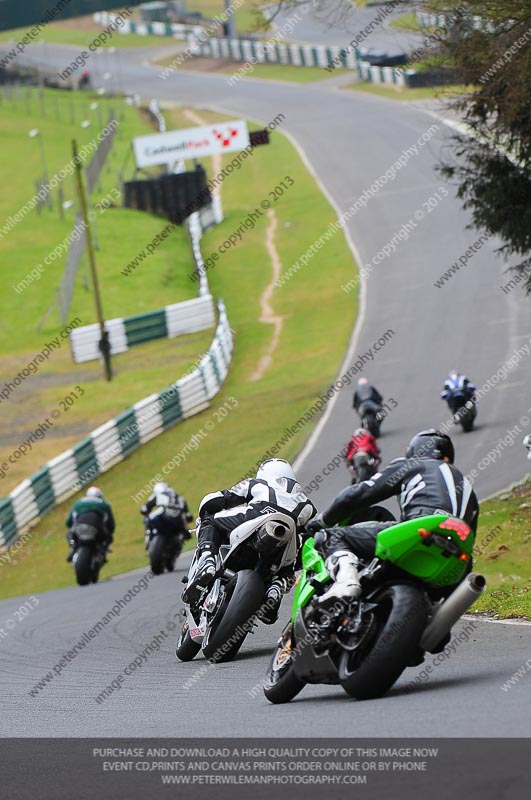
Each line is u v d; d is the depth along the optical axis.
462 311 134.62
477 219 66.25
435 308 138.50
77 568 69.00
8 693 33.62
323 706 23.89
